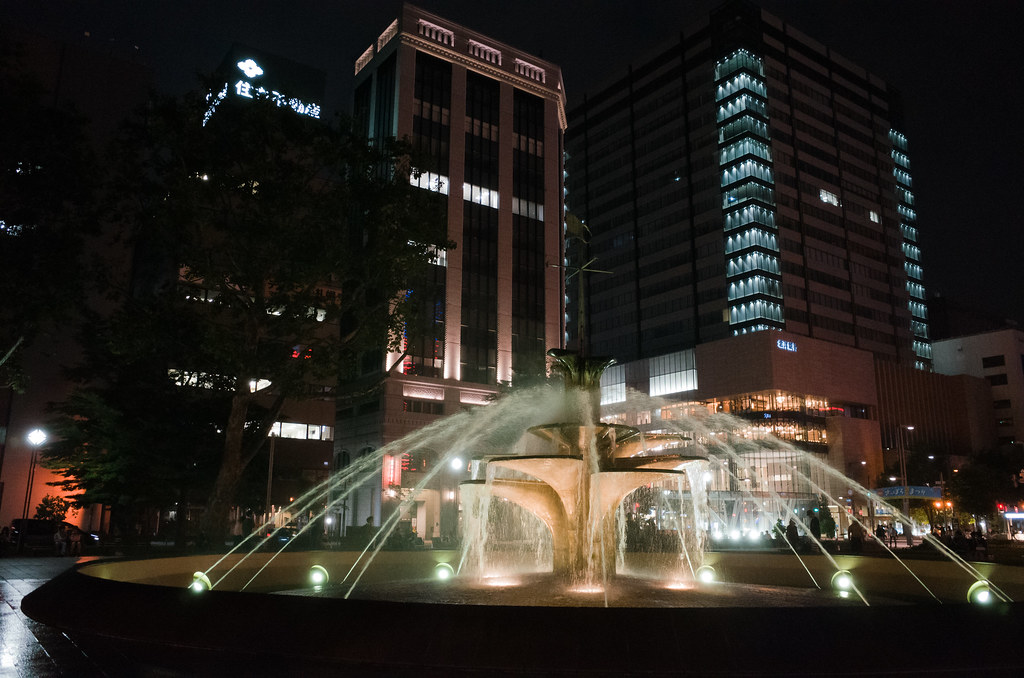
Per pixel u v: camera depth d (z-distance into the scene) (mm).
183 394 32156
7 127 18062
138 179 22000
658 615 7312
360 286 24250
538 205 77438
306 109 62125
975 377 119250
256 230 21531
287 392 24141
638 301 114125
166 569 14172
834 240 111750
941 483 69312
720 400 92688
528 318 73688
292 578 16328
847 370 96812
